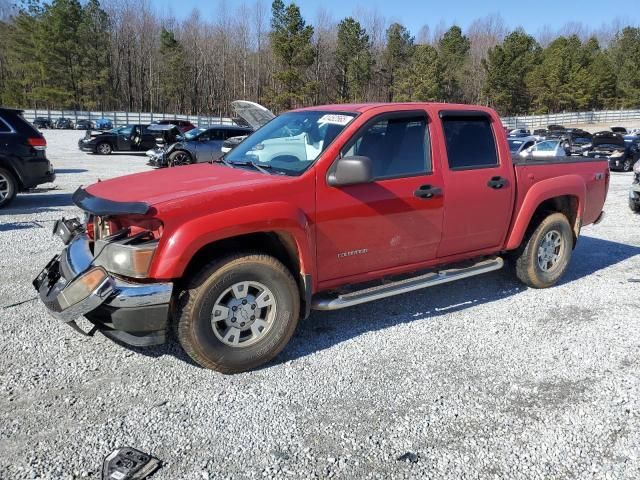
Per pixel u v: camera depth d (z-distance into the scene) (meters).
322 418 3.09
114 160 20.89
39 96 64.38
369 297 4.01
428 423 3.07
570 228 5.53
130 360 3.70
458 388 3.46
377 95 78.44
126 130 24.23
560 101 77.62
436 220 4.32
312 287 3.76
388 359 3.83
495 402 3.30
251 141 4.57
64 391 3.28
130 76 80.69
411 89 67.44
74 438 2.83
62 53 64.56
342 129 3.87
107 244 3.23
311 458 2.74
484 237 4.75
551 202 5.50
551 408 3.25
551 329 4.42
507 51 72.62
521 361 3.85
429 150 4.29
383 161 4.03
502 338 4.23
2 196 8.98
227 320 3.47
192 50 80.75
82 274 3.23
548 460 2.77
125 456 2.70
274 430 2.96
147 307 3.15
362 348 4.00
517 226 4.95
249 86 81.31
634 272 6.13
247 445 2.83
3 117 8.88
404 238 4.18
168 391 3.32
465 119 4.58
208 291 3.34
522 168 4.94
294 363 3.75
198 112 80.75
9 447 2.74
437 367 3.73
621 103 84.69
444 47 80.50
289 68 55.34
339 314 4.65
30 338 3.95
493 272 6.00
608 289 5.48
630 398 3.37
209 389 3.36
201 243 3.21
